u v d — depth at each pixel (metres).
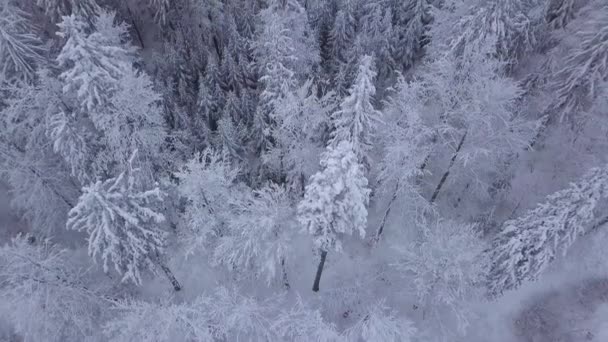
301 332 19.58
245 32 30.84
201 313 19.67
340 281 24.23
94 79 16.98
